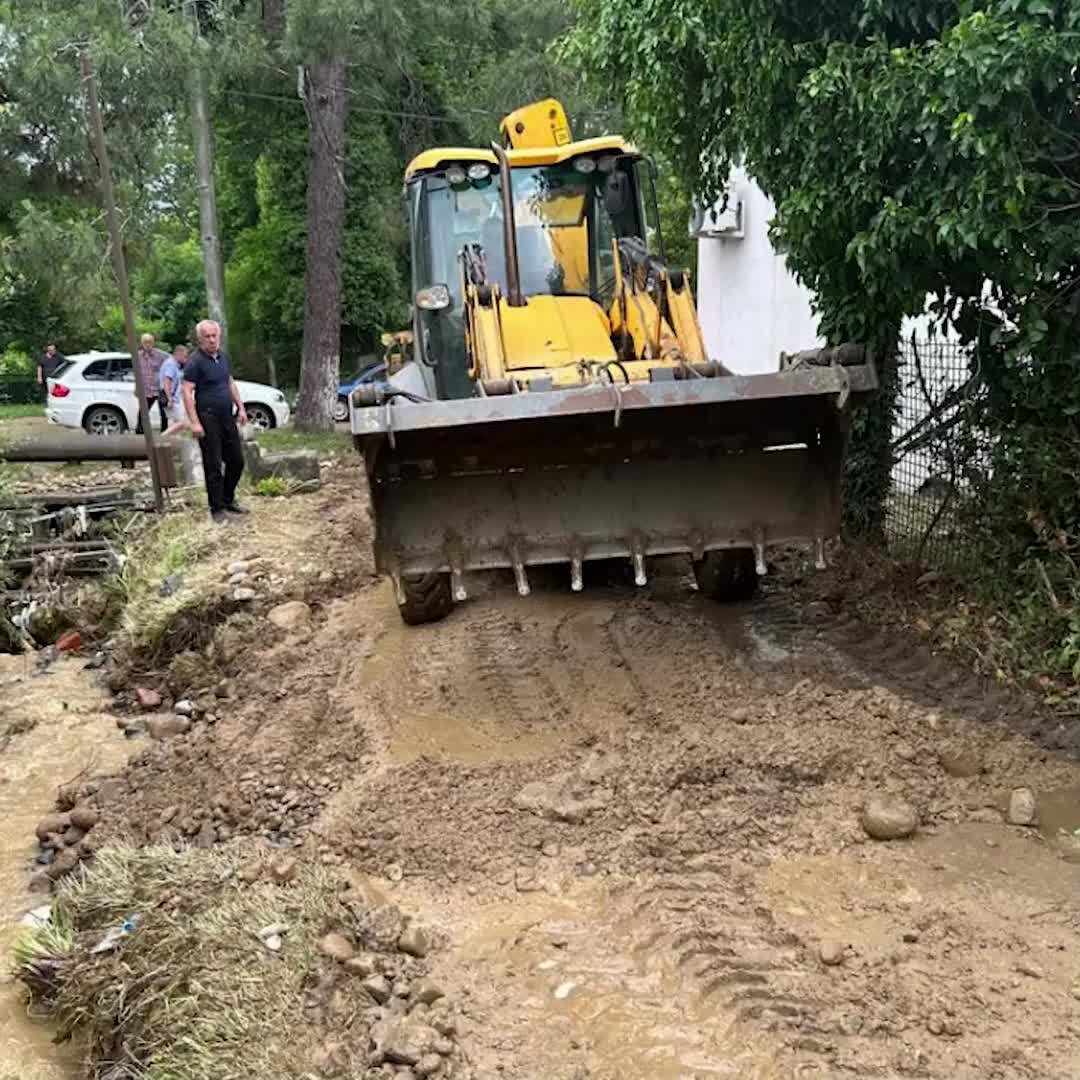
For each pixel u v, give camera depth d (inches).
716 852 167.3
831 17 212.4
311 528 355.3
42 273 469.7
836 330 258.1
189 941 159.2
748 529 224.4
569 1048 130.2
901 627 242.4
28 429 592.4
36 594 353.1
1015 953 140.3
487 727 211.6
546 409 195.8
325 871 171.9
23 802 227.9
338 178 646.5
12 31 454.9
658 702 212.1
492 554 220.1
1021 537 229.1
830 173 212.4
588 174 284.7
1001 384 229.0
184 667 277.6
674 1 238.1
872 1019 129.8
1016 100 181.0
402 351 385.1
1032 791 176.6
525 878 165.3
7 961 178.9
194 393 351.3
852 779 181.5
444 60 641.6
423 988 139.9
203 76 494.3
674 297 261.0
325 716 229.3
